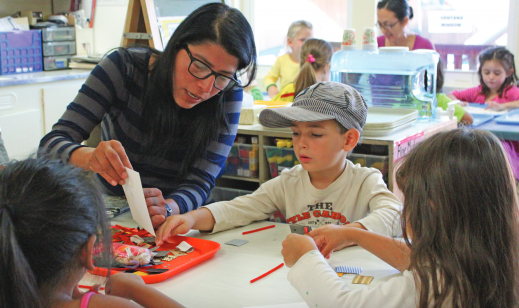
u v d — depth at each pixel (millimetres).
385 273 1024
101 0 3793
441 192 795
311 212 1405
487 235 785
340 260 1103
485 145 808
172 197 1343
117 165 1074
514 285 798
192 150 1415
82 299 672
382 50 2230
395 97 2221
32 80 2961
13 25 3359
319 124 1308
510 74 3389
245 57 1232
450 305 777
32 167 667
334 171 1389
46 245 617
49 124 3135
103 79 1353
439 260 792
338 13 4336
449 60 4066
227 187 2334
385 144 1679
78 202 653
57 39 3572
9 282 595
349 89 1376
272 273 1041
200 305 902
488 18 3861
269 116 1415
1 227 596
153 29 2135
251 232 1300
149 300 833
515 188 823
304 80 3123
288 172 1463
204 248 1152
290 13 4543
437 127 2033
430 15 4043
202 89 1230
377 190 1337
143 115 1386
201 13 1224
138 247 1070
